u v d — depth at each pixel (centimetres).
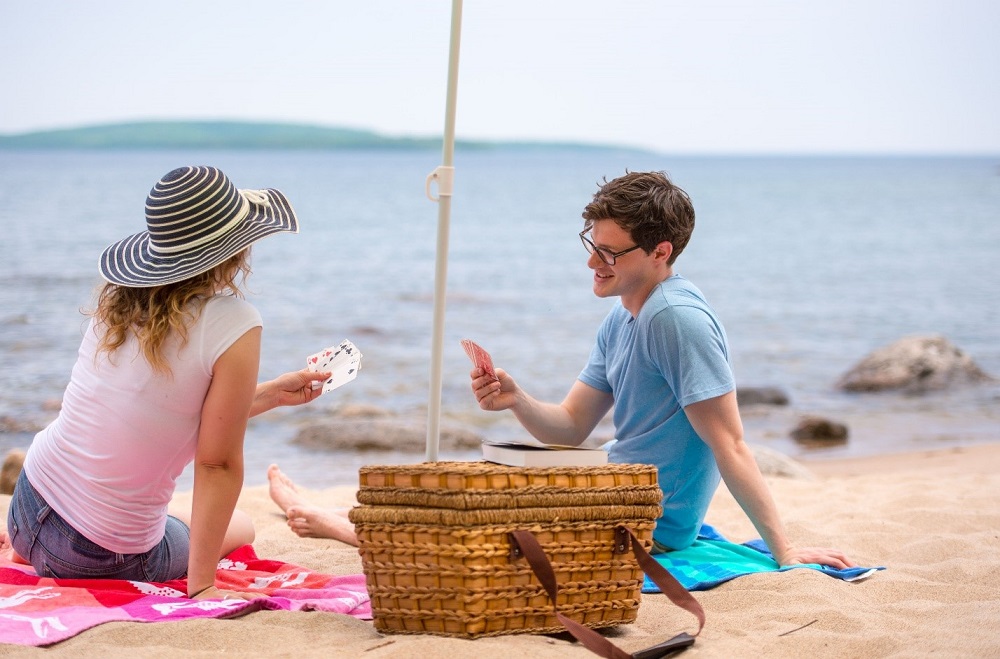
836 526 456
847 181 9262
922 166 15738
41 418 905
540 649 241
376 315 1727
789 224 4306
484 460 288
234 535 358
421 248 3047
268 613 277
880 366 1217
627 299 354
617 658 244
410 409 1014
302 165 11012
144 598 282
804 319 1817
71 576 297
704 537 388
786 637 273
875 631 281
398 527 255
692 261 2920
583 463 275
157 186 287
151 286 281
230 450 287
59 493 292
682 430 346
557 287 2238
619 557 272
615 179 346
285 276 2233
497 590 252
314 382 332
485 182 8106
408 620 257
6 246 2250
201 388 283
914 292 2220
